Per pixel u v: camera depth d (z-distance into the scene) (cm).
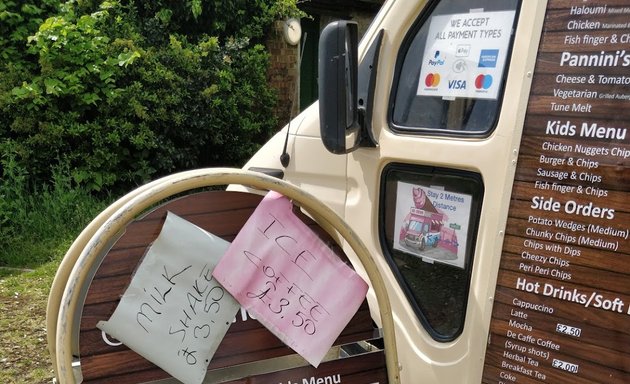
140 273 155
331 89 183
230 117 655
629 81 139
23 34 545
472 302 172
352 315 177
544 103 153
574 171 148
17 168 510
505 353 164
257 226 167
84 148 551
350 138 192
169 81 588
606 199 143
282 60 771
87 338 151
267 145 252
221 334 163
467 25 176
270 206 169
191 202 162
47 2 559
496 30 169
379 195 200
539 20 154
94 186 555
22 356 353
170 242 158
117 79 567
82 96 539
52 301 170
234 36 695
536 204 155
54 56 530
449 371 181
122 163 593
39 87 525
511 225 161
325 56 183
